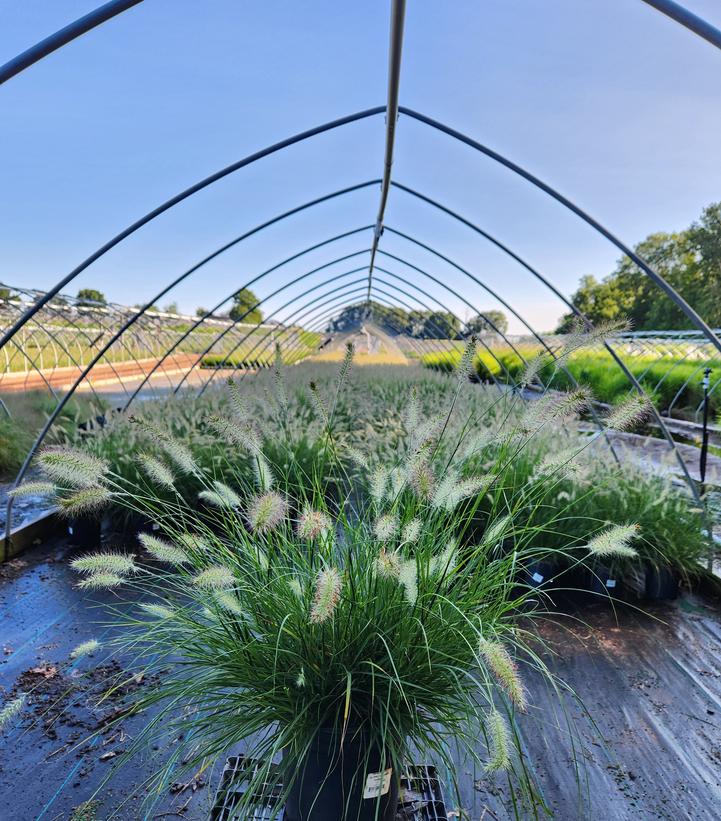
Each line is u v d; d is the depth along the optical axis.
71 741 2.36
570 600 4.01
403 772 1.81
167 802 2.02
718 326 27.73
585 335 1.72
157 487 4.92
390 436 5.16
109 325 13.20
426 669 1.58
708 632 3.56
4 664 2.98
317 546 1.74
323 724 1.52
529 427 1.80
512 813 1.99
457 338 16.00
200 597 1.68
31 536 4.82
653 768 2.29
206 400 7.59
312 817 1.59
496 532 1.78
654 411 3.99
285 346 17.89
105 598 3.83
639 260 3.30
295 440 4.67
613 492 4.16
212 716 1.57
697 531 4.08
